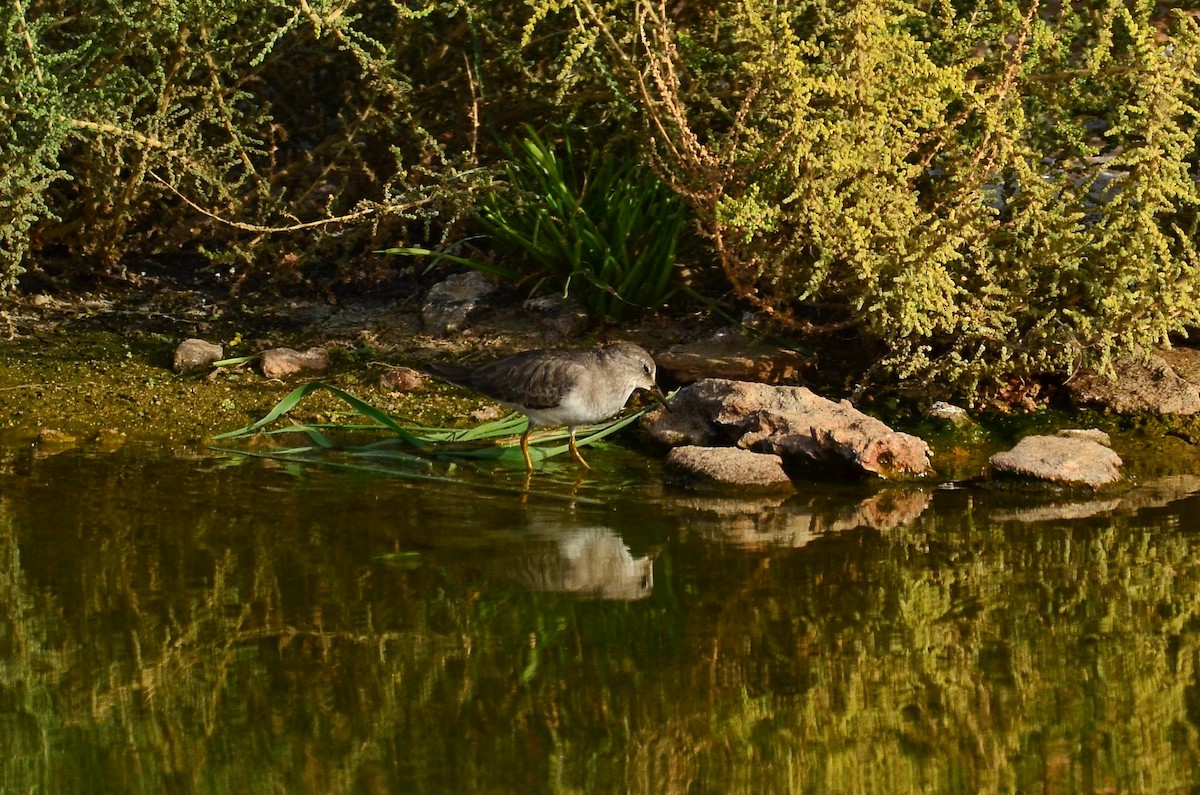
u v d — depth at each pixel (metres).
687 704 8.35
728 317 14.91
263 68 16.34
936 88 12.80
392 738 7.94
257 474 12.52
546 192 15.26
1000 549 10.77
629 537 11.07
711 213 13.81
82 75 14.89
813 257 13.73
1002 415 13.73
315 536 10.94
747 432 13.08
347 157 17.02
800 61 12.85
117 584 9.90
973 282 13.64
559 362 12.98
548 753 7.79
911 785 7.42
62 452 13.00
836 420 12.84
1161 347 14.47
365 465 12.89
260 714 8.18
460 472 12.82
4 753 7.72
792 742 7.92
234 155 16.50
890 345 13.62
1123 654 8.92
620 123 15.77
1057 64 14.00
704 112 15.26
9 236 14.89
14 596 9.66
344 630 9.27
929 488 12.37
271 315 16.06
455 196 15.20
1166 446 13.11
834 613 9.57
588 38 13.73
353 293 16.55
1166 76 12.80
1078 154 13.84
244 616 9.45
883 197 13.05
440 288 16.11
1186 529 11.13
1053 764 7.64
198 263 17.17
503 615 9.56
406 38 16.31
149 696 8.36
